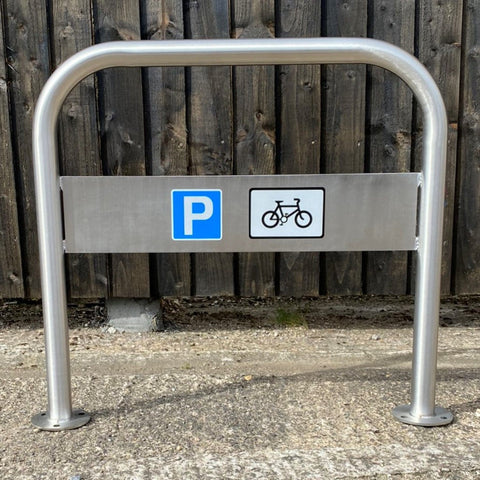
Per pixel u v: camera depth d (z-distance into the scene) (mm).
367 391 1995
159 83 2396
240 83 2402
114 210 1706
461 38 2416
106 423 1769
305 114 2424
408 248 1725
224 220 1722
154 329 2648
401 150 2469
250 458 1571
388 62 1642
